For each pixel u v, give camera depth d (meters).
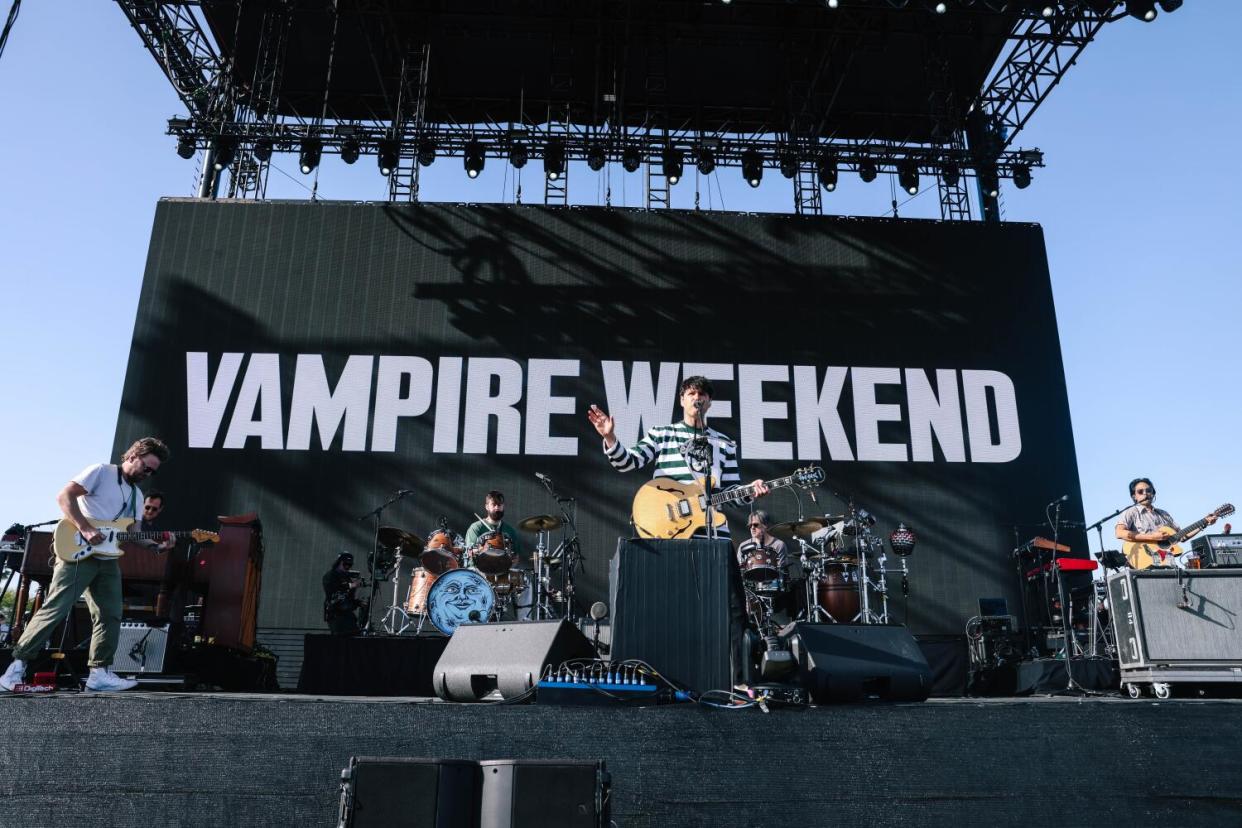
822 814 3.25
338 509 10.63
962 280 11.76
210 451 10.73
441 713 3.31
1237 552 5.25
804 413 11.20
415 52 13.24
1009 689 8.09
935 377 11.40
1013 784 3.31
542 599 8.84
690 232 11.78
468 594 7.79
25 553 6.78
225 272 11.34
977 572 10.68
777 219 11.88
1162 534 7.24
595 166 12.50
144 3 11.59
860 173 12.77
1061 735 3.37
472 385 11.14
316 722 3.30
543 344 11.33
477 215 11.73
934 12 11.65
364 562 10.45
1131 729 3.39
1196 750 3.37
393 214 11.70
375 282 11.42
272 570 10.37
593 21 12.58
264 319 11.21
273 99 13.07
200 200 11.58
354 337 11.23
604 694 3.45
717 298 11.56
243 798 3.24
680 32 12.97
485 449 10.93
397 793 2.66
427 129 12.68
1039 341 11.59
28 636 4.95
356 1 12.05
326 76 13.86
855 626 3.87
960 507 10.94
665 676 3.59
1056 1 11.59
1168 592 4.88
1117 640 5.09
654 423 11.12
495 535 8.62
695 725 3.32
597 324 11.42
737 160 12.61
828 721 3.35
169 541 5.55
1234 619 4.75
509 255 11.60
